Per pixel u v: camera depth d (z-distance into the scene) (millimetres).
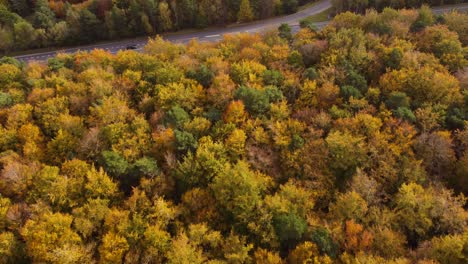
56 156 67562
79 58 94562
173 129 67750
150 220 55656
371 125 65562
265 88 73625
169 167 63406
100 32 120125
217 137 66875
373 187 57875
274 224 54625
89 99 77062
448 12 107250
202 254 52875
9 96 78750
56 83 83312
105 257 51094
